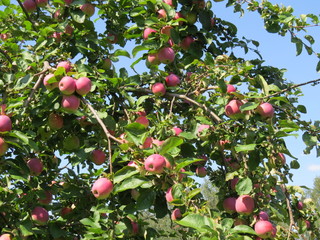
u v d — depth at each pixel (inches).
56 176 148.8
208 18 188.9
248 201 124.4
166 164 97.5
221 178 157.4
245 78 134.2
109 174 105.0
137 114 142.2
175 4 182.9
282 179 141.0
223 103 128.3
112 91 161.5
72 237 141.1
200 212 89.9
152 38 144.6
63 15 168.6
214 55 193.2
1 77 157.9
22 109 120.0
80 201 143.9
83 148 148.4
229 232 83.6
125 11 189.9
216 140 139.3
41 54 148.7
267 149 125.7
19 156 118.7
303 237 141.5
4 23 190.2
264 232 120.8
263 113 123.3
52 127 135.1
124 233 127.6
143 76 163.0
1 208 121.9
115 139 108.3
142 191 106.0
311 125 132.4
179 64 175.0
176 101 167.6
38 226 135.3
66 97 116.6
